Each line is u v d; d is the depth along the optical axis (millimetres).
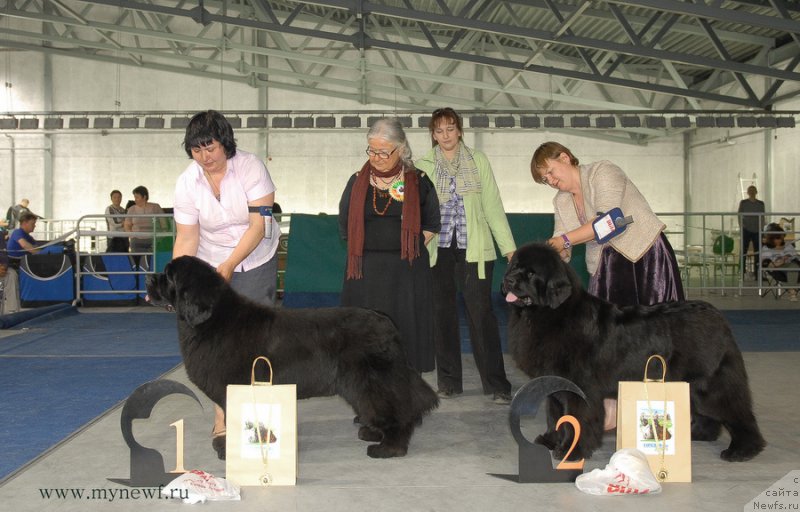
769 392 5676
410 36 22375
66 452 4156
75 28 23438
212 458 4086
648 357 3854
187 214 4410
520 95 23188
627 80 19281
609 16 16906
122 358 7387
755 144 20969
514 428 3633
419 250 4570
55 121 21234
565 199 4777
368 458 4055
